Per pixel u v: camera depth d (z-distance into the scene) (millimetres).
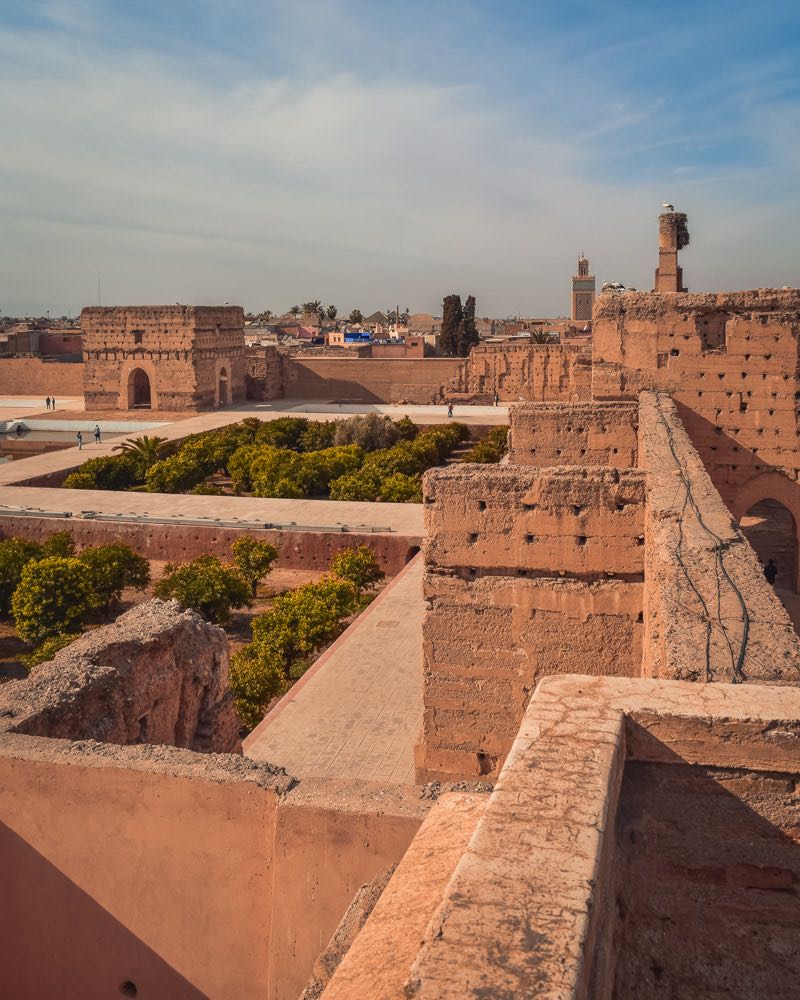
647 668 12766
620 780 5453
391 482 47906
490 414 79938
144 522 40812
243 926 7352
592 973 3865
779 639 8883
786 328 25625
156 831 7449
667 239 32219
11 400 98312
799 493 25922
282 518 41875
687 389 26422
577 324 141625
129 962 7680
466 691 15359
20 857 7820
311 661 28922
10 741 8047
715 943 5637
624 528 14461
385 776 18984
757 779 5590
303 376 98188
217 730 12641
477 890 3941
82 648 10711
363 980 4414
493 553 14945
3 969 8031
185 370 82562
